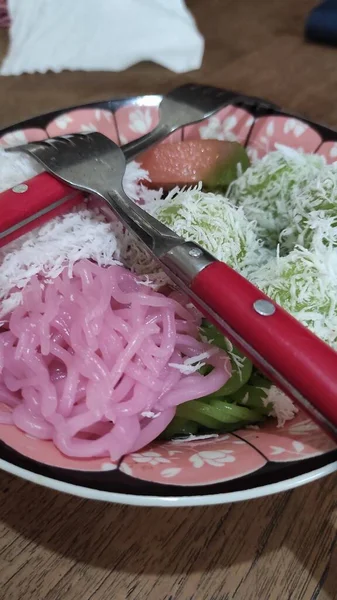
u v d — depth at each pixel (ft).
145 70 3.04
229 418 1.45
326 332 1.39
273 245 1.84
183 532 1.27
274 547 1.24
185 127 2.14
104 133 2.15
